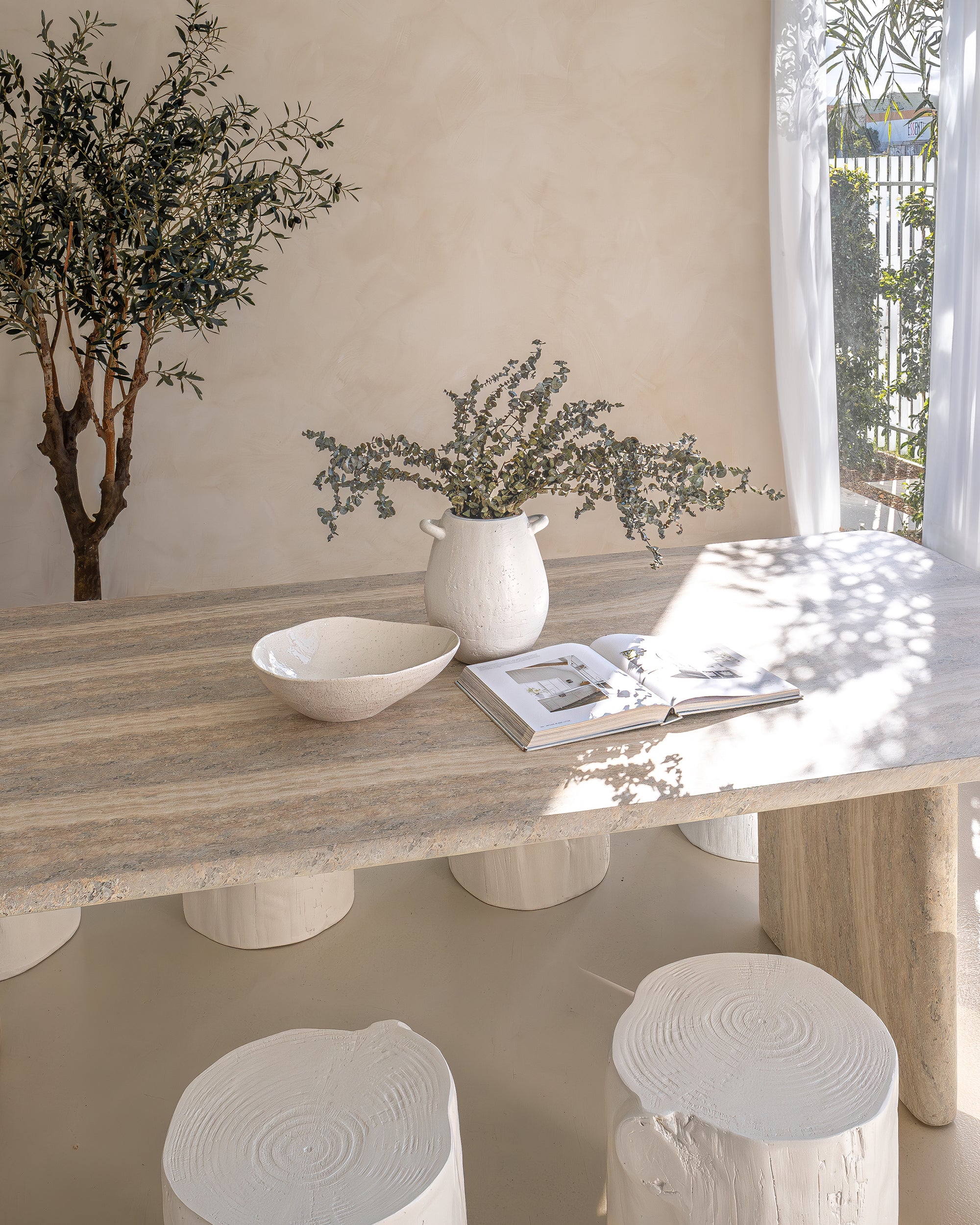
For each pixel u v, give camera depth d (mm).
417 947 2250
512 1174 1694
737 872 2512
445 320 3689
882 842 1756
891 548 2289
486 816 1271
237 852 1205
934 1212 1598
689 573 2166
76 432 3092
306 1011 2055
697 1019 1408
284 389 3635
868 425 3842
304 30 3383
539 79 3559
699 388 3930
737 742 1443
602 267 3754
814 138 3602
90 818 1287
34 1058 1951
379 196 3547
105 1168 1716
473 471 1688
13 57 2760
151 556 3670
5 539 3557
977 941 2184
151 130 2791
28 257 2770
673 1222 1283
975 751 1388
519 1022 2018
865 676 1636
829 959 1994
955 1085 1753
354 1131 1240
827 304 3730
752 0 3635
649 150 3686
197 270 2797
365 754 1448
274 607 2031
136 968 2201
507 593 1697
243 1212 1130
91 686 1691
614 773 1372
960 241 3266
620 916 2342
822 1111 1245
